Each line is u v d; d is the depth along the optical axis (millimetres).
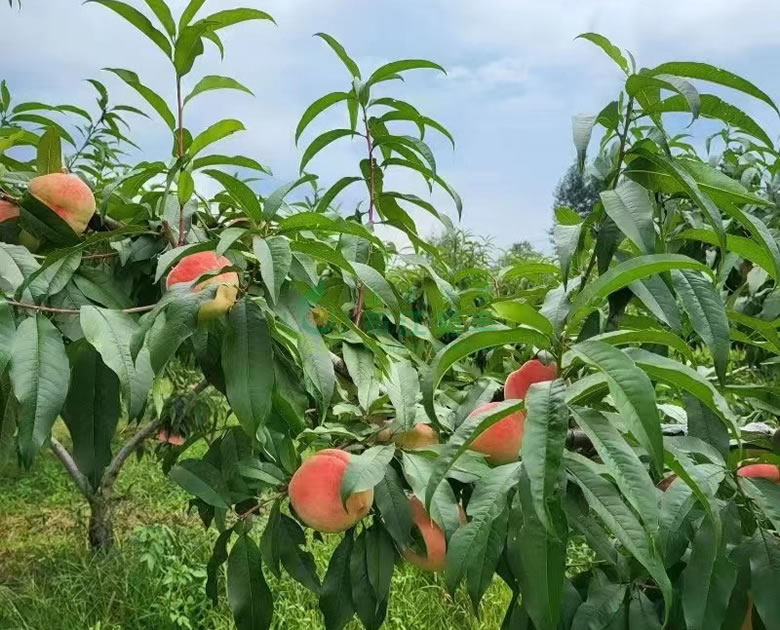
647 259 970
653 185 1258
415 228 1856
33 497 5449
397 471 1377
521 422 1263
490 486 1105
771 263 1179
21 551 4418
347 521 1367
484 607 3590
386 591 1362
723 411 987
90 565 3926
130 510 4848
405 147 1720
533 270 1604
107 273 1687
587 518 1195
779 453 1301
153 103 1521
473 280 3162
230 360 1211
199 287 1255
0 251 1346
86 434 1347
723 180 1241
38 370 1141
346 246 1697
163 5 1433
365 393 1528
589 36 1231
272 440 1526
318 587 1489
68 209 1549
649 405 876
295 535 1525
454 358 1018
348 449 1480
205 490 1558
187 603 3518
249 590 1502
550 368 1271
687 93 1115
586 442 1296
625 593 1276
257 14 1453
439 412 1521
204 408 4109
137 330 1146
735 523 1141
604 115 1240
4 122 2211
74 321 1382
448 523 1230
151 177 1794
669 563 1111
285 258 1143
